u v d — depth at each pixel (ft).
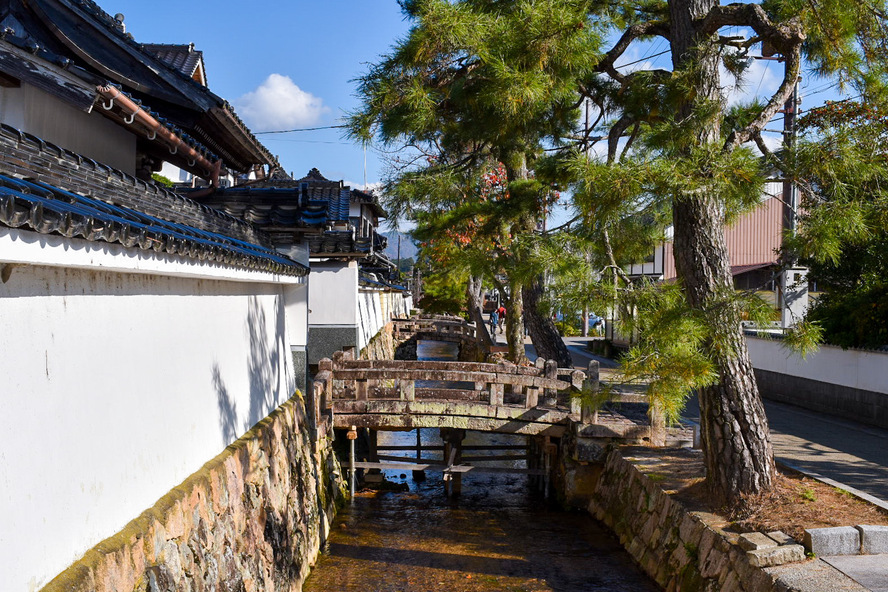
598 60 28.84
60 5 26.68
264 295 27.96
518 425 36.01
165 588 14.03
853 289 47.06
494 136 34.63
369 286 61.72
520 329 53.52
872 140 19.76
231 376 23.00
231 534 19.22
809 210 20.63
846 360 45.88
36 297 11.14
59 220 9.45
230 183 68.39
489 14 29.58
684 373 18.54
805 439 37.86
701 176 18.79
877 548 18.78
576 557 28.55
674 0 24.22
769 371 57.16
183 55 57.06
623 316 21.09
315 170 84.69
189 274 16.62
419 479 42.34
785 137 21.12
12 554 10.09
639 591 24.80
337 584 26.16
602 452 34.04
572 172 21.18
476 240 39.78
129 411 14.73
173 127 24.04
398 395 37.76
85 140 23.67
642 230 29.55
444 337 97.96
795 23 20.75
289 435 28.45
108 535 13.34
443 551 29.68
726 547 20.16
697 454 31.76
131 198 17.44
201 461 19.51
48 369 11.44
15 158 12.82
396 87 28.84
